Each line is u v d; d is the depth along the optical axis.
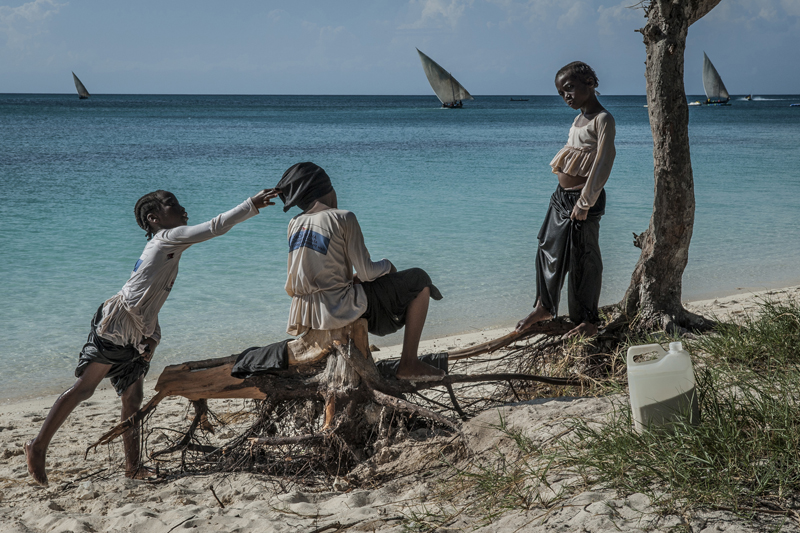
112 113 90.69
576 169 4.40
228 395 3.86
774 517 2.19
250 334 7.82
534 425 3.41
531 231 13.95
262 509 3.10
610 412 3.37
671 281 5.25
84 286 9.90
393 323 3.79
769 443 2.53
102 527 3.00
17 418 5.35
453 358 4.93
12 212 16.08
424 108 133.50
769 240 12.75
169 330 7.98
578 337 4.65
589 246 4.55
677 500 2.37
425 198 18.81
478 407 4.18
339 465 3.54
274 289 9.81
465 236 13.45
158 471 3.97
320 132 55.56
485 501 2.82
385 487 3.27
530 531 2.40
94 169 25.83
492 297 9.33
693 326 5.20
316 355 3.71
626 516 2.36
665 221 5.18
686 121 5.11
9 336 7.70
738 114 101.56
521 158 31.80
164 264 3.70
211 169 26.69
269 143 42.09
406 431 3.72
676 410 2.72
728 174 24.41
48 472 4.07
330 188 3.73
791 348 3.92
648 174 24.34
